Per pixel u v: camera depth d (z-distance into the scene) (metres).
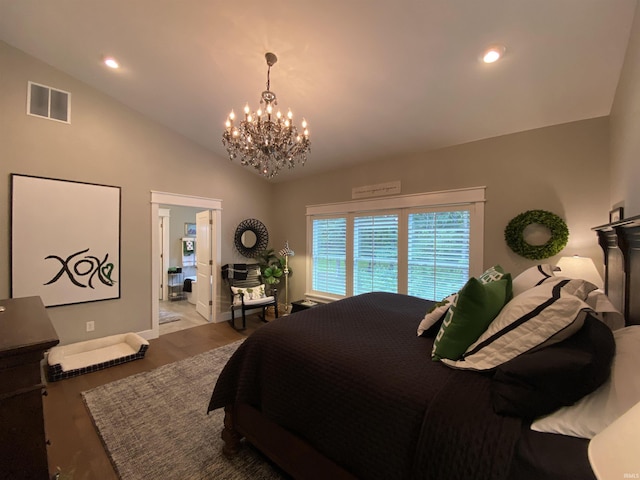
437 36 1.94
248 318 4.75
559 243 2.59
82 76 3.09
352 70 2.40
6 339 0.85
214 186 4.45
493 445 0.86
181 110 3.46
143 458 1.71
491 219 3.02
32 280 2.91
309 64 2.42
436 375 1.19
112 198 3.40
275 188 5.32
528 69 2.10
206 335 3.89
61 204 3.06
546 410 0.92
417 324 1.89
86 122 3.21
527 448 0.83
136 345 3.14
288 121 2.36
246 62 2.51
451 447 0.91
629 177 1.81
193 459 1.71
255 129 2.29
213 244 4.49
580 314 1.02
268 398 1.53
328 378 1.33
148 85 3.07
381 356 1.38
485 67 2.14
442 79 2.32
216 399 1.73
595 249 2.49
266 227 5.26
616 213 2.11
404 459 1.01
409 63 2.21
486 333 1.26
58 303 3.06
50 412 2.15
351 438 1.19
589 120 2.51
